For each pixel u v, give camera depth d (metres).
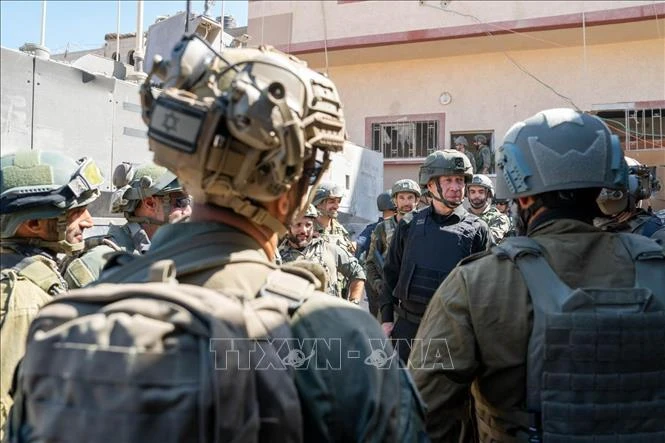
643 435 1.57
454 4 10.49
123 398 0.88
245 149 1.12
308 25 11.47
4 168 2.04
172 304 0.96
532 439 1.58
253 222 1.24
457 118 11.36
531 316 1.61
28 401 0.96
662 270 1.67
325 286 1.38
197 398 0.89
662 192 9.15
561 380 1.54
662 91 10.03
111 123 3.21
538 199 1.81
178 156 1.11
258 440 0.96
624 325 1.55
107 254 1.30
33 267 2.02
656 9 9.19
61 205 2.06
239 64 1.15
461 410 1.76
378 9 11.02
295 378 1.05
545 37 10.27
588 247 1.69
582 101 10.52
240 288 1.11
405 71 11.76
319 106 1.23
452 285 1.74
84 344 0.92
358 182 8.30
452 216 4.05
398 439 1.08
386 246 5.66
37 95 2.74
